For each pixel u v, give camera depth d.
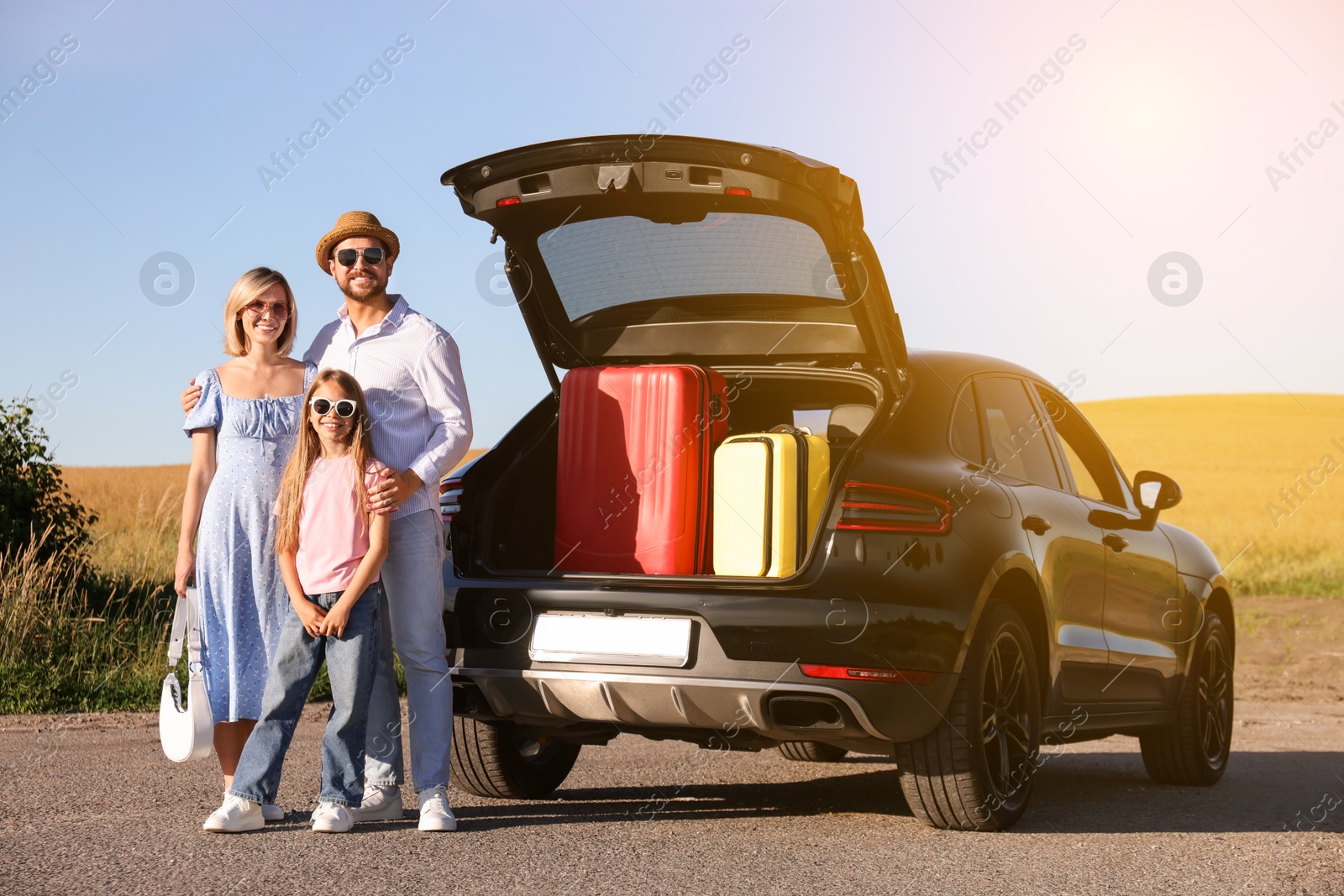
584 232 4.51
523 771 4.79
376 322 4.29
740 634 3.84
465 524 4.41
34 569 9.12
